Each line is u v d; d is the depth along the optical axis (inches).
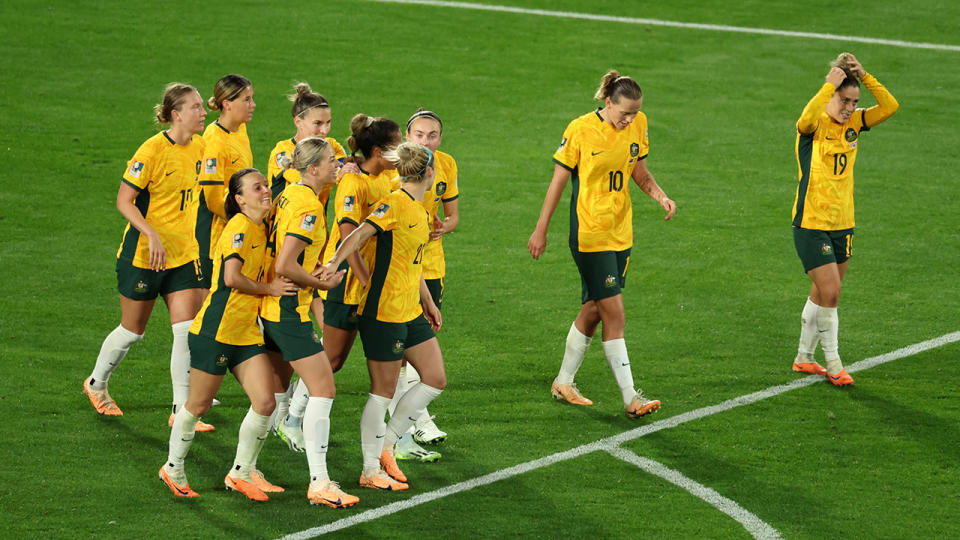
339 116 2043.6
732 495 927.0
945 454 1005.8
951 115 2134.6
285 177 1003.9
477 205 1718.8
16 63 2193.7
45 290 1365.7
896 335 1301.7
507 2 2815.0
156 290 1035.9
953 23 2694.4
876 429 1061.1
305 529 855.7
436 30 2576.3
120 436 1016.9
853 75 1139.3
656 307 1391.5
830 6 2824.8
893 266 1509.6
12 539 819.4
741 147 1977.1
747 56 2470.5
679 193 1781.5
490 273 1492.4
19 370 1146.7
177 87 1023.6
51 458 961.5
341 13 2652.6
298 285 863.1
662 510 898.7
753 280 1473.9
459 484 943.7
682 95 2229.3
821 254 1162.6
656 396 1147.3
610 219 1079.0
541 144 1964.8
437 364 940.0
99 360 1047.6
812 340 1190.3
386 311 906.1
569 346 1120.2
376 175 966.4
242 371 882.1
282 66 2289.6
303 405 1005.8
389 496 919.0
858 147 1983.3
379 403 923.4
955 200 1748.3
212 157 1060.5
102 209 1630.2
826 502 915.4
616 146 1068.5
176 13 2571.4
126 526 849.5
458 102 2153.1
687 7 2812.5
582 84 2273.6
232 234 855.7
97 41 2352.4
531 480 952.9
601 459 996.6
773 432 1056.2
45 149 1819.6
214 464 971.9
